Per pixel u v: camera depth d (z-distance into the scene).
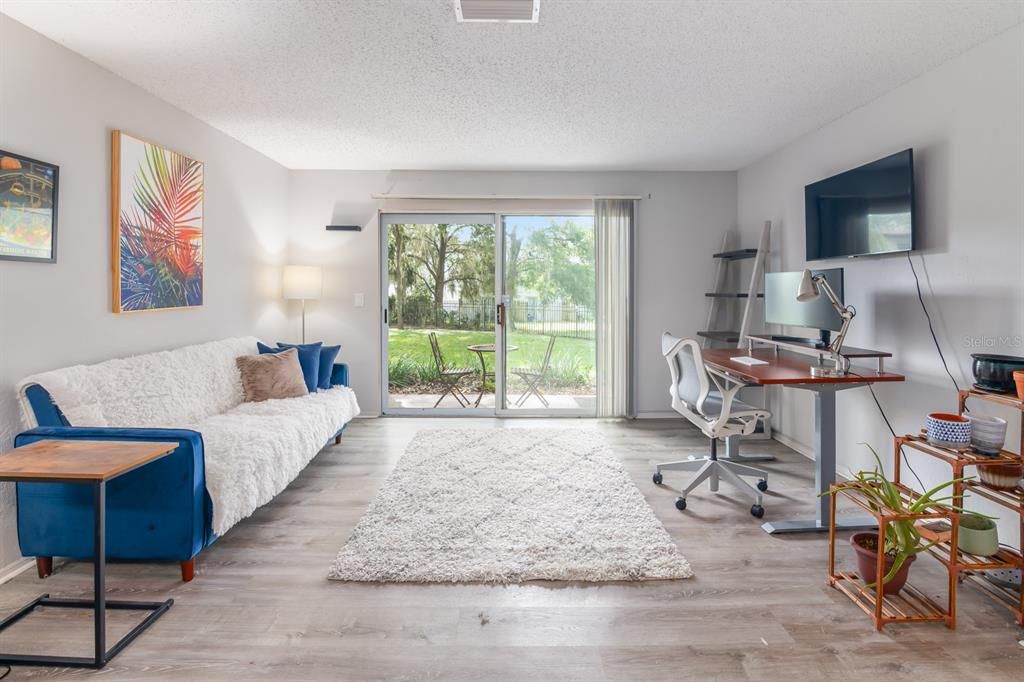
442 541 2.53
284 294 4.85
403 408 5.29
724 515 2.91
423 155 4.55
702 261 5.15
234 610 2.02
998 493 2.10
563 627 1.92
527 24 2.36
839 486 2.18
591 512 2.86
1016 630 1.90
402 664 1.73
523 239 5.22
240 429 2.85
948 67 2.66
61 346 2.55
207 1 2.17
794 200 4.13
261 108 3.43
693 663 1.74
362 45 2.56
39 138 2.41
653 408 5.21
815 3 2.17
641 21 2.32
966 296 2.55
